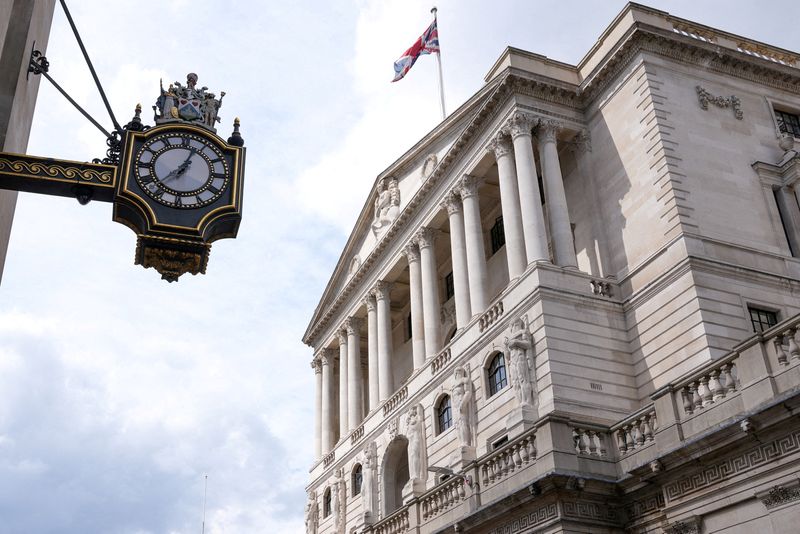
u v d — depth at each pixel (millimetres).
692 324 32031
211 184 9438
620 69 39344
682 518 23109
